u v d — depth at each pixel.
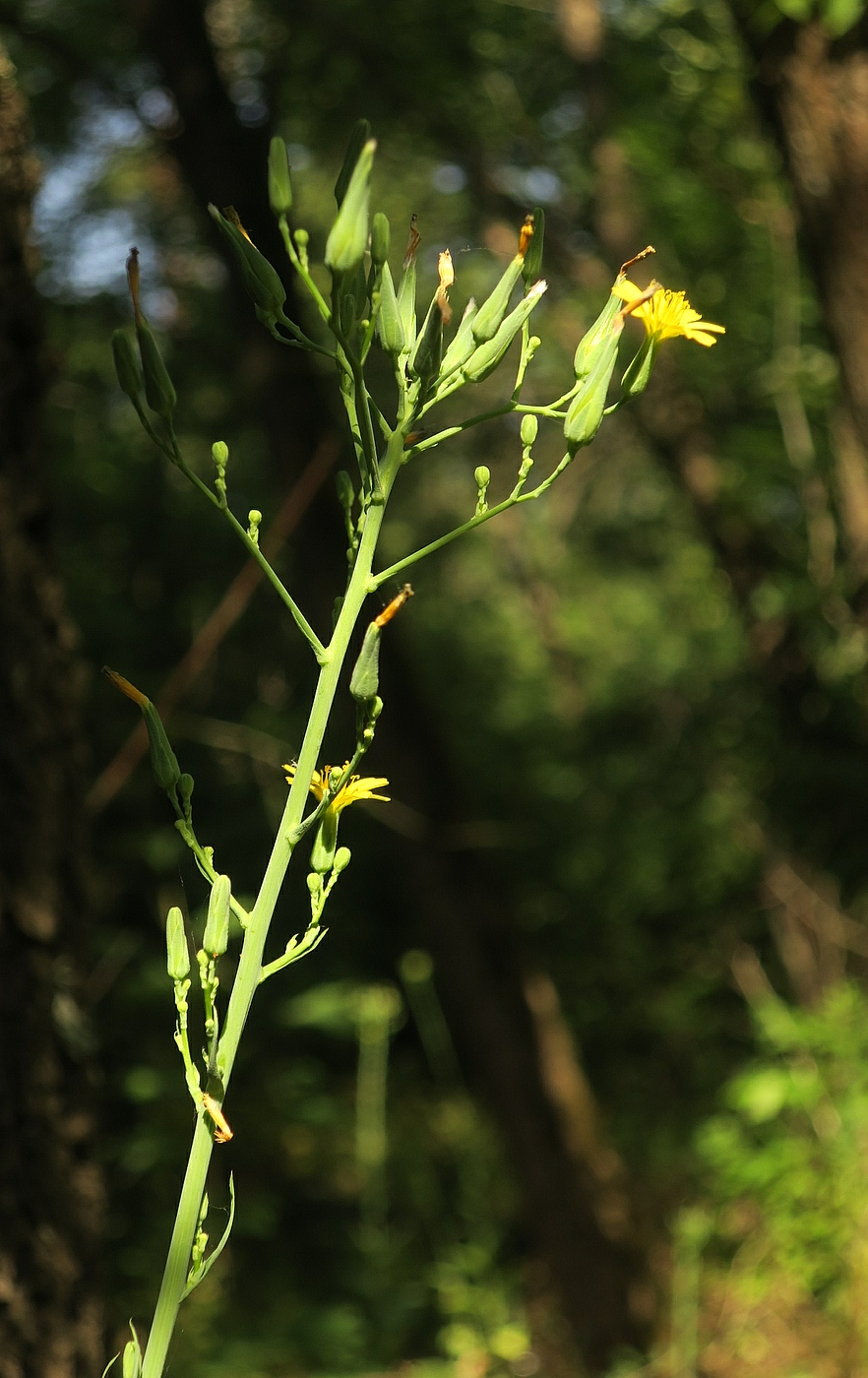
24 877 1.74
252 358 4.43
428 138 6.19
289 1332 3.63
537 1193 4.70
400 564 0.89
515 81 6.29
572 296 6.23
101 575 5.84
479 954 4.88
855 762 4.86
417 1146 4.86
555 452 8.67
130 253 0.83
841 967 4.64
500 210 6.39
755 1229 3.64
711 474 5.68
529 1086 4.80
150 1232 3.38
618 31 5.66
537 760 8.30
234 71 5.32
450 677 8.59
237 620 5.99
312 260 5.95
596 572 10.99
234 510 6.24
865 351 3.11
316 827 0.88
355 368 0.88
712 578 6.58
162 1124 3.35
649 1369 3.68
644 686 8.37
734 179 5.32
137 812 4.57
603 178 5.79
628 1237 4.63
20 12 4.95
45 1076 1.74
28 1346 1.70
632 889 7.00
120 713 5.03
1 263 1.73
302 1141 4.43
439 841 4.82
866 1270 3.23
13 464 1.76
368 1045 3.79
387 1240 3.87
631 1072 6.25
